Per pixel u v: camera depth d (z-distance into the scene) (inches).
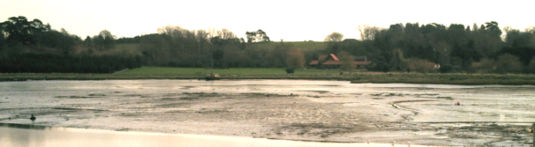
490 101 1951.3
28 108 1707.7
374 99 2100.1
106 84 3747.5
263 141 1022.4
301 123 1282.0
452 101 1974.7
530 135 1058.7
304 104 1839.3
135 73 5826.8
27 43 7573.8
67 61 6240.2
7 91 2723.9
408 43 7755.9
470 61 6166.3
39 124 1282.0
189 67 6953.7
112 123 1301.7
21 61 5767.7
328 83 3949.3
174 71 6176.2
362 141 1015.0
